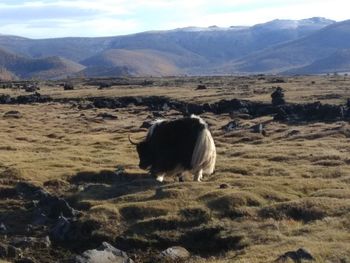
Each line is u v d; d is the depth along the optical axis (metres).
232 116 61.19
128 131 52.78
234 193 22.30
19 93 119.38
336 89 87.19
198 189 23.72
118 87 135.62
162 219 20.41
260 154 33.84
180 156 25.88
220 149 38.16
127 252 18.88
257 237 17.98
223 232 19.06
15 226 22.02
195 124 25.77
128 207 21.73
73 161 32.22
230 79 181.12
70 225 20.55
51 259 18.61
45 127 57.44
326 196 22.38
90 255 16.44
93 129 55.69
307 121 52.09
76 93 108.31
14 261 18.06
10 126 57.00
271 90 91.25
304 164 30.58
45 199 23.58
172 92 97.19
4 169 29.64
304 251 14.62
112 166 30.97
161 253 17.84
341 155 32.12
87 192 24.88
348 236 16.84
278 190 23.72
